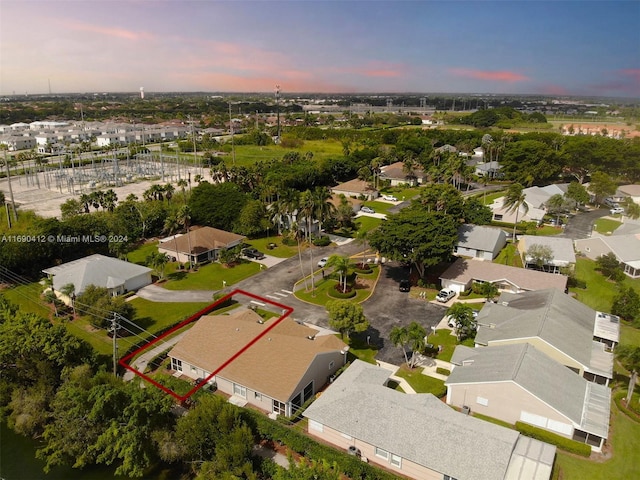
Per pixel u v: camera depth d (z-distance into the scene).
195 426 36.47
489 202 121.94
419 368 51.50
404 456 35.44
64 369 44.69
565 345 49.56
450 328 60.41
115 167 159.88
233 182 123.06
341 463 36.50
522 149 143.38
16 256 74.12
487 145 174.62
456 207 90.75
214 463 34.78
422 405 39.81
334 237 98.75
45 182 146.12
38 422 42.56
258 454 39.16
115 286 68.44
